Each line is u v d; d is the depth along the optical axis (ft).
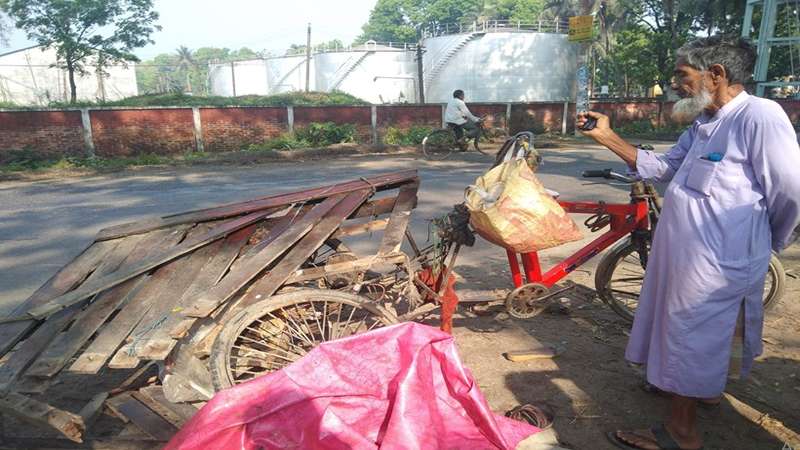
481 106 67.41
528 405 8.81
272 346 8.89
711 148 7.27
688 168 7.52
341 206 10.15
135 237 10.34
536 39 122.62
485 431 6.89
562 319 12.75
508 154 10.69
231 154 47.47
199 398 8.11
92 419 8.52
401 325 7.33
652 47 100.68
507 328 12.23
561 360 10.81
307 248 9.04
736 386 9.85
